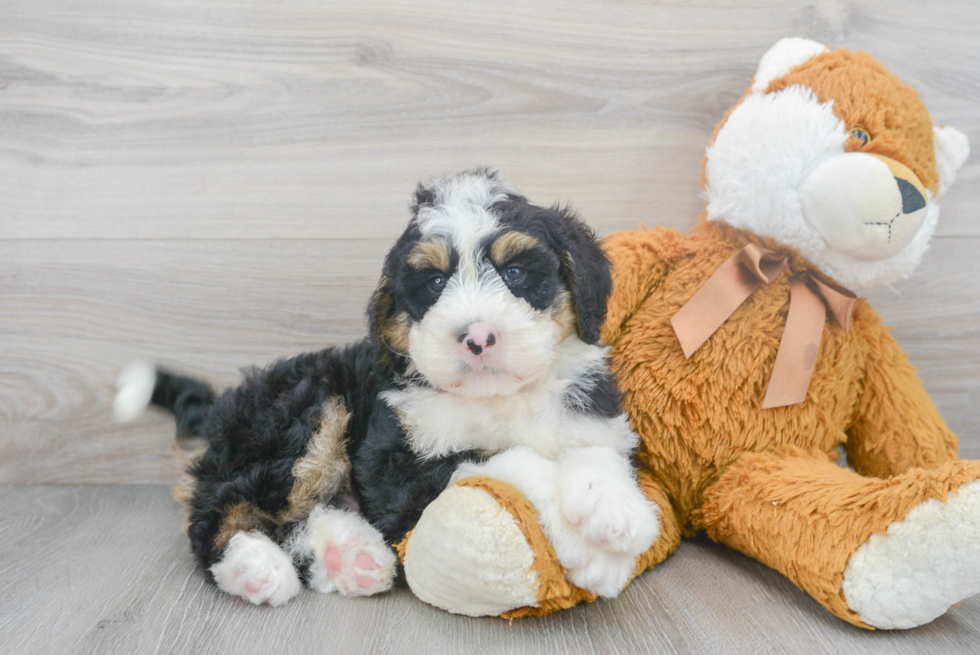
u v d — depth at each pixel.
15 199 0.96
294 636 0.68
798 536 0.71
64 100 0.95
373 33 0.94
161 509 0.92
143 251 0.96
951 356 0.95
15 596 0.74
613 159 0.95
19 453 0.98
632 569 0.71
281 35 0.94
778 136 0.78
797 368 0.78
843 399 0.81
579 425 0.74
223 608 0.72
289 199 0.96
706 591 0.74
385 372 0.77
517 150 0.95
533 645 0.67
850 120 0.77
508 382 0.69
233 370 0.97
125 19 0.94
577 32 0.94
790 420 0.79
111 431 0.98
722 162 0.81
